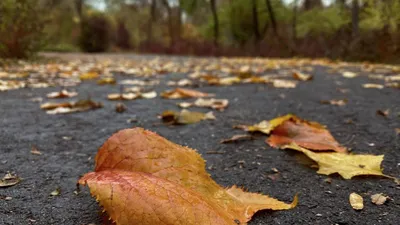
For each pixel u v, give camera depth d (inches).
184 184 6.8
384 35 68.4
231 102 21.4
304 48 88.1
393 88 28.1
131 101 21.5
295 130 12.8
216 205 6.3
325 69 50.0
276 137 12.8
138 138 7.3
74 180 9.5
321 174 10.0
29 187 9.0
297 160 11.1
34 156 11.4
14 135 13.7
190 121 15.8
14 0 52.3
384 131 14.5
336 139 13.5
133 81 31.5
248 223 7.3
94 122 16.0
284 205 7.2
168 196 5.9
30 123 15.7
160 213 5.7
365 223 7.4
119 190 6.0
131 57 92.0
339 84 30.8
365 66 56.2
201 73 41.6
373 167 9.9
